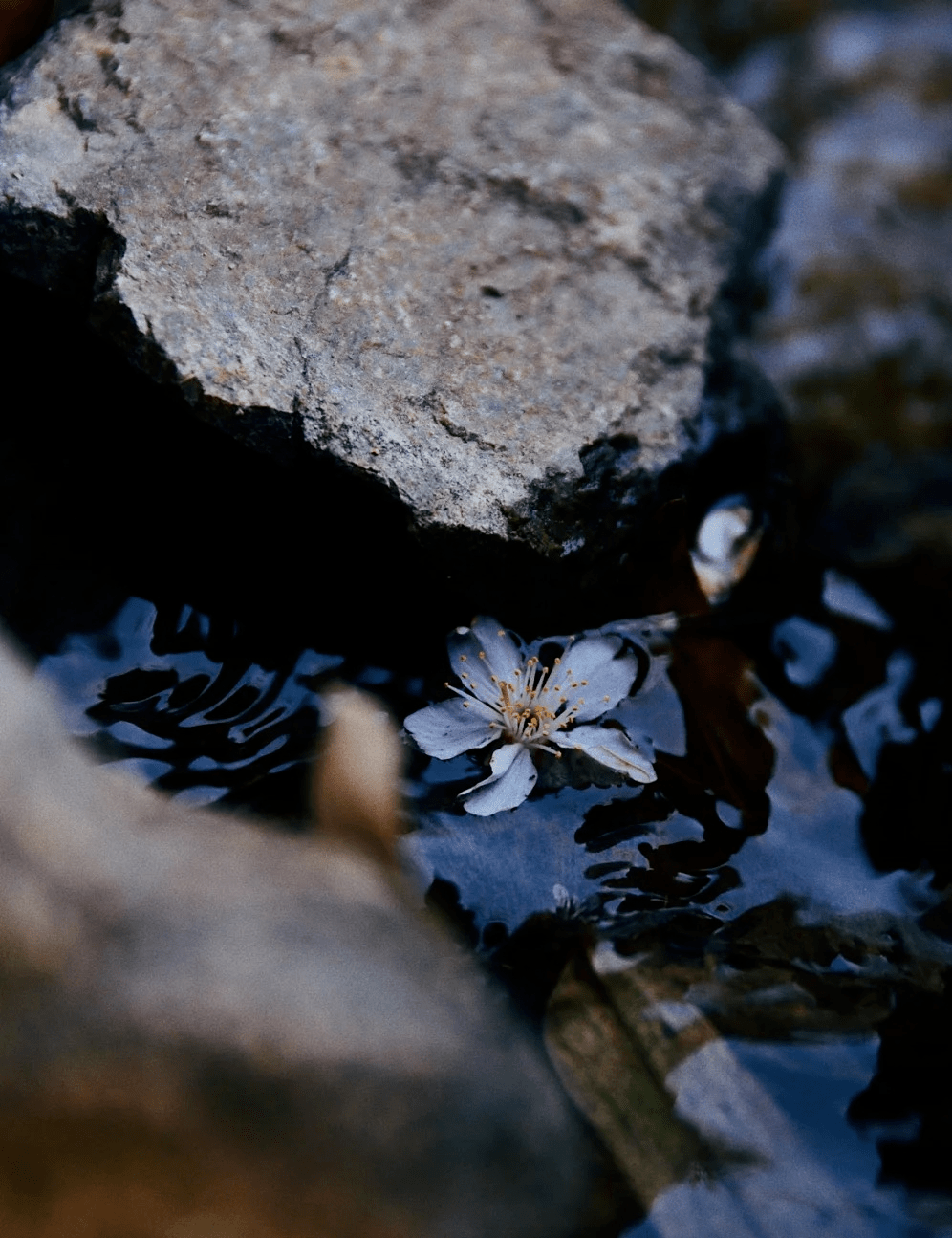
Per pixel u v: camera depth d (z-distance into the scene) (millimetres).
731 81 511
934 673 372
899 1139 312
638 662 355
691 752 347
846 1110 313
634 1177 304
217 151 361
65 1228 286
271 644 344
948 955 332
